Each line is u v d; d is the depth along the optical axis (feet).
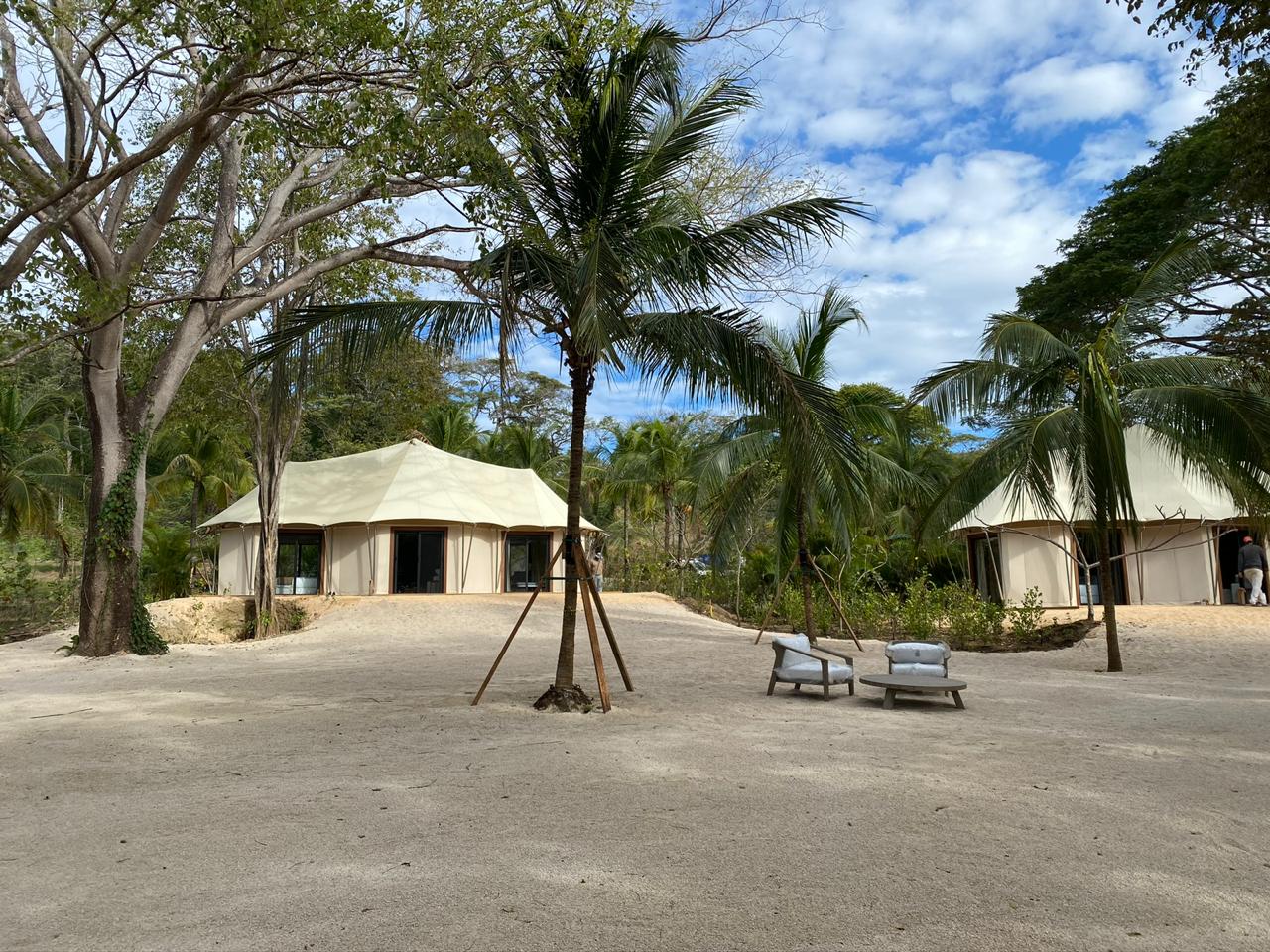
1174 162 75.51
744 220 29.14
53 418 132.05
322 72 33.60
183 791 18.60
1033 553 73.67
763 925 11.21
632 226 29.37
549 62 30.91
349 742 24.14
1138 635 54.19
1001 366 44.39
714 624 70.08
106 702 32.12
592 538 108.78
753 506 61.31
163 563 83.25
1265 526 44.86
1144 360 44.60
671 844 14.51
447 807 16.88
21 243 33.14
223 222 51.65
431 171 32.32
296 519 89.56
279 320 29.55
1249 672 42.22
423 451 99.71
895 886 12.63
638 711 29.35
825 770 20.15
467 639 59.31
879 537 87.66
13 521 89.86
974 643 59.57
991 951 10.50
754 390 28.84
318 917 11.43
